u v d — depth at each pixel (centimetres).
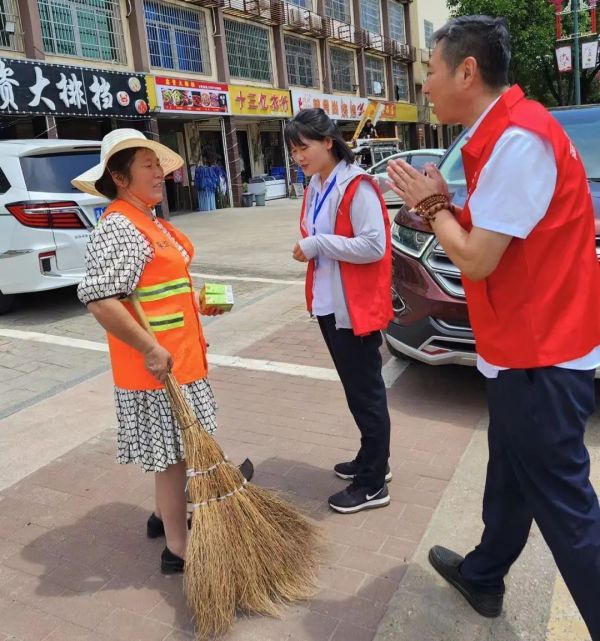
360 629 220
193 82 1867
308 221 279
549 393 170
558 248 166
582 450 175
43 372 499
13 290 638
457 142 506
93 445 368
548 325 168
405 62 3372
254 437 369
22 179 621
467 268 169
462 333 369
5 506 308
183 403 226
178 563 252
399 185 184
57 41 1501
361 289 263
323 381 453
